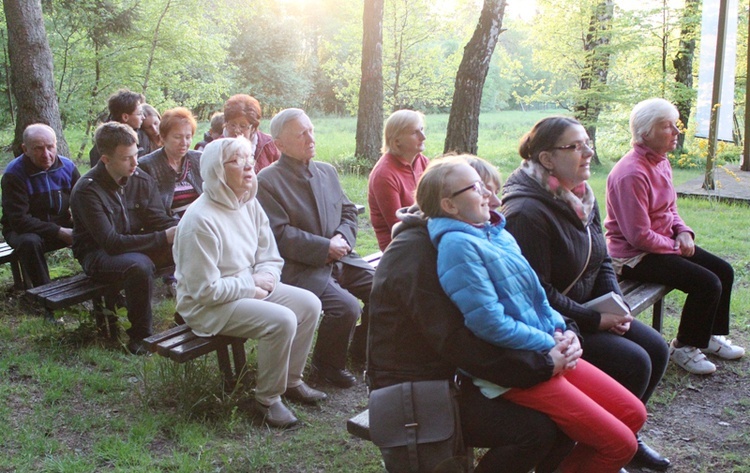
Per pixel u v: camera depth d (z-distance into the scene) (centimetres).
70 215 545
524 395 244
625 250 414
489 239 251
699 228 766
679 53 1620
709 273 398
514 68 1820
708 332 407
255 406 352
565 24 1625
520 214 297
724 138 1085
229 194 349
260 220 375
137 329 432
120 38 1623
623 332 316
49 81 816
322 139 2045
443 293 237
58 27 1543
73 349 430
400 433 234
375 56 1208
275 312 334
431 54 1761
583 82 1670
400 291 238
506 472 245
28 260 508
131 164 436
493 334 232
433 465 232
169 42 1658
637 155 398
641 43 1552
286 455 317
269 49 3816
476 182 239
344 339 391
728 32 1036
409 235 243
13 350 423
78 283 446
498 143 2164
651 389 327
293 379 368
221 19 1858
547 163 302
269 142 578
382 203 416
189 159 537
